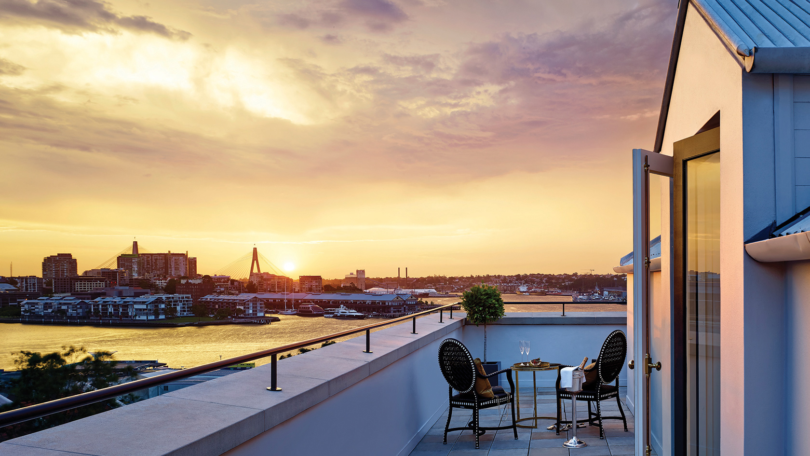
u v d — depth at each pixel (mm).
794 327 2213
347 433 3537
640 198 2990
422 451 5051
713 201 2963
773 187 2322
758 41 2236
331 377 3250
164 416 2301
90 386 12453
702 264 3066
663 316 3625
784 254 2014
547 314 8344
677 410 3248
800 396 2160
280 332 40812
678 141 3203
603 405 6875
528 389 7941
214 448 2066
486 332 8258
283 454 2672
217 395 2723
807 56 2113
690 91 3287
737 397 2404
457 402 5238
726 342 2547
